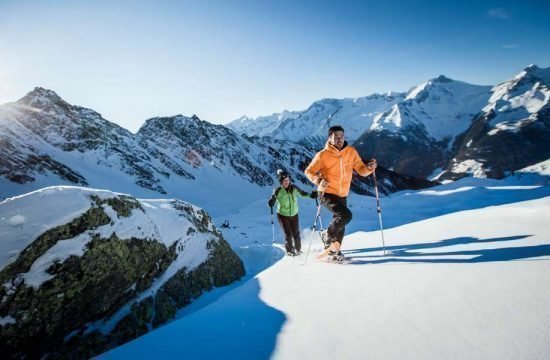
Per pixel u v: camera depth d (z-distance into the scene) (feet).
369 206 81.10
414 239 18.19
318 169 15.87
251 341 7.99
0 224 10.42
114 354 8.33
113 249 12.85
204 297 17.92
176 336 8.86
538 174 631.97
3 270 9.55
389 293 9.57
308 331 7.98
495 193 77.56
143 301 14.53
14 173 170.60
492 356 5.90
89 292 11.78
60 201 11.84
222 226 56.03
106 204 13.48
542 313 7.01
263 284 12.79
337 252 15.52
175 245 17.60
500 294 8.25
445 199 77.05
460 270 10.56
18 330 9.66
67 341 11.70
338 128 15.40
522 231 14.92
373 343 6.97
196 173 354.95
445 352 6.26
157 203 20.02
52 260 10.59
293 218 23.39
